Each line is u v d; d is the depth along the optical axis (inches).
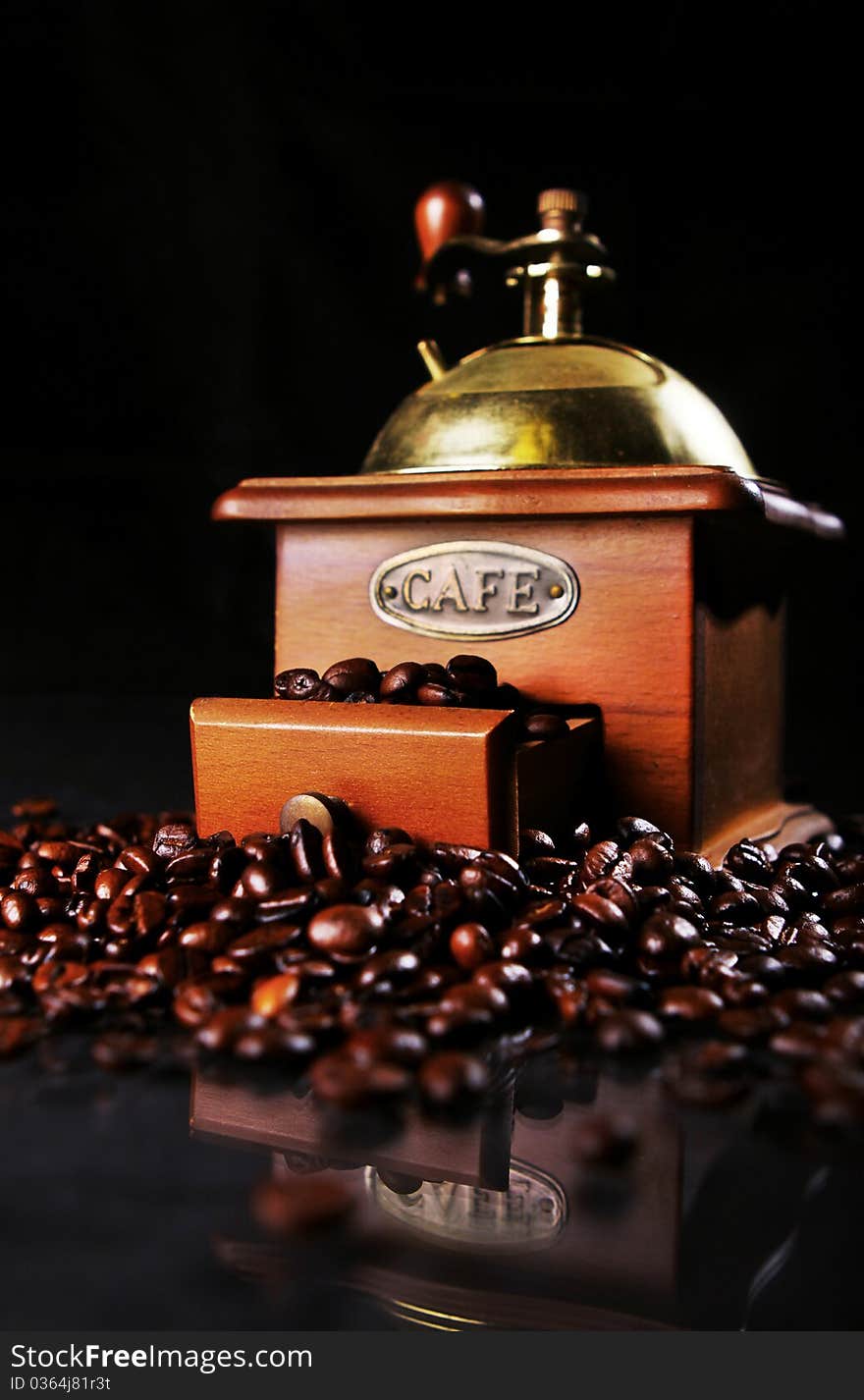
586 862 16.0
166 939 15.1
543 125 34.3
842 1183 12.6
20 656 36.8
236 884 15.6
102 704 35.8
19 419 35.8
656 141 34.0
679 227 34.2
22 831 19.0
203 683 36.8
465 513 17.7
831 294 33.9
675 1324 11.9
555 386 18.7
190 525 36.4
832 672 35.1
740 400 34.5
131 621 36.7
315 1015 13.6
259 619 36.5
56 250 35.2
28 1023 14.2
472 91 34.3
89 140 34.8
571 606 17.6
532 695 17.8
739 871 17.3
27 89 34.5
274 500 18.6
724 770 18.6
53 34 34.2
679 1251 12.4
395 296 35.1
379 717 16.0
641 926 15.1
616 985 14.2
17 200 34.9
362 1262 12.2
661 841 16.5
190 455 36.1
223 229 35.1
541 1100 13.3
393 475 18.3
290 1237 12.3
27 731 31.8
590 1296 12.1
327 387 35.6
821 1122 12.9
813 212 33.6
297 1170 12.9
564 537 17.6
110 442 36.1
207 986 14.1
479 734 15.6
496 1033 14.2
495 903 14.8
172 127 34.8
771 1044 13.5
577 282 20.2
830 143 33.3
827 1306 12.0
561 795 16.9
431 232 21.6
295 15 34.1
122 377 35.8
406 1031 13.3
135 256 35.3
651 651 17.4
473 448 18.4
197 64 34.4
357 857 15.4
